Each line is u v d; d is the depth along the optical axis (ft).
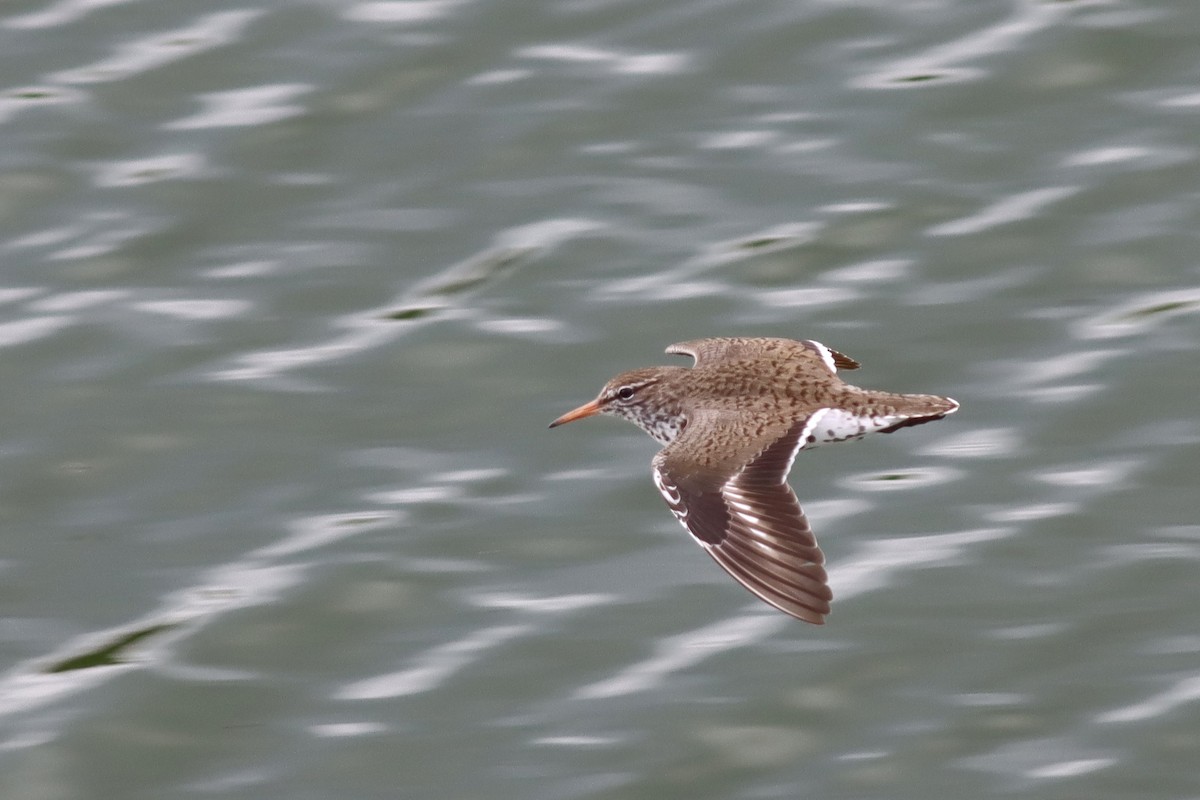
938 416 45.06
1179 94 76.38
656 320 67.82
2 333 68.80
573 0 81.71
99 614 58.54
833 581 57.67
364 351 67.46
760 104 77.00
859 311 67.82
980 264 69.77
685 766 52.60
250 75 79.00
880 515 60.03
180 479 63.05
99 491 62.85
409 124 76.74
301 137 76.33
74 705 55.62
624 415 50.42
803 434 44.19
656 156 74.95
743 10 80.84
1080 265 69.51
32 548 60.90
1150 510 59.52
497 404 65.00
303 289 70.28
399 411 65.00
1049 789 51.49
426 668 55.93
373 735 54.03
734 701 54.29
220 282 70.79
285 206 73.72
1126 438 62.18
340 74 78.79
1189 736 52.54
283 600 58.34
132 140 76.48
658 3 81.46
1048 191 72.64
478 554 59.52
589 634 56.59
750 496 42.55
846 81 77.77
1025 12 80.33
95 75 79.10
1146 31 79.00
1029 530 59.00
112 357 67.82
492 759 53.06
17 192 74.59
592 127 76.23
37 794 53.16
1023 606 56.59
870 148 74.84
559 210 72.84
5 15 82.02
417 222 72.79
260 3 82.12
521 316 68.59
